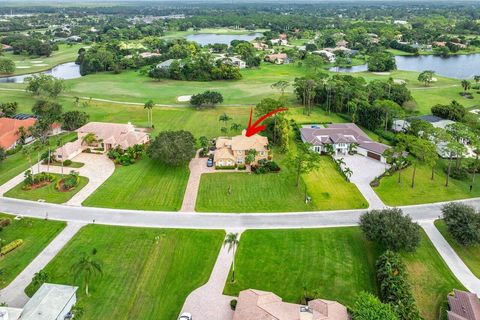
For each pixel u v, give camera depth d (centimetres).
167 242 7850
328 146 12475
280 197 9706
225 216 8831
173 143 11075
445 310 6300
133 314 6116
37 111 15150
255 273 7069
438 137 12056
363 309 5569
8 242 7750
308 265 7300
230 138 13088
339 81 18150
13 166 11325
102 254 7444
